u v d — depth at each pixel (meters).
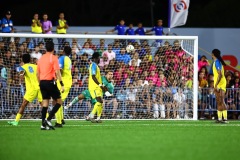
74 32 64.38
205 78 57.34
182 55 54.94
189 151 25.86
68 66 42.03
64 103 53.38
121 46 54.88
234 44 64.69
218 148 27.25
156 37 52.88
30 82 41.66
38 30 62.19
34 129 38.25
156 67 54.84
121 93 54.03
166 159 23.08
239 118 57.72
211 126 42.75
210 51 64.69
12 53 53.22
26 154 24.53
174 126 42.47
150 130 37.84
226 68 64.19
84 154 24.52
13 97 52.78
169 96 54.50
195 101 53.44
